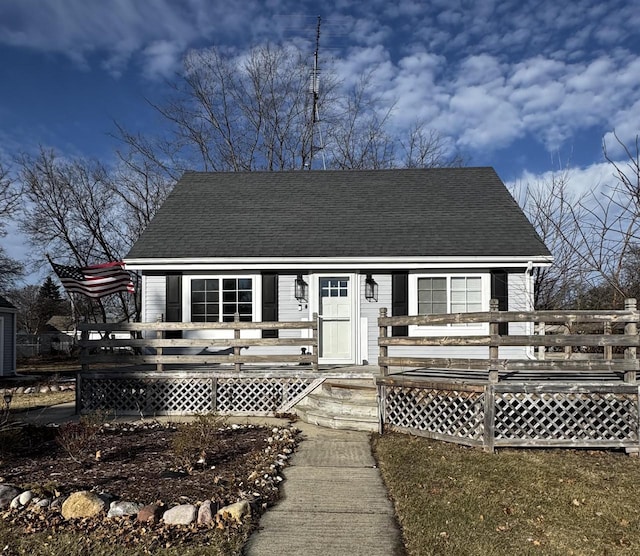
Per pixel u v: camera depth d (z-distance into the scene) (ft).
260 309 38.58
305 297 38.60
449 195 45.75
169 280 38.50
